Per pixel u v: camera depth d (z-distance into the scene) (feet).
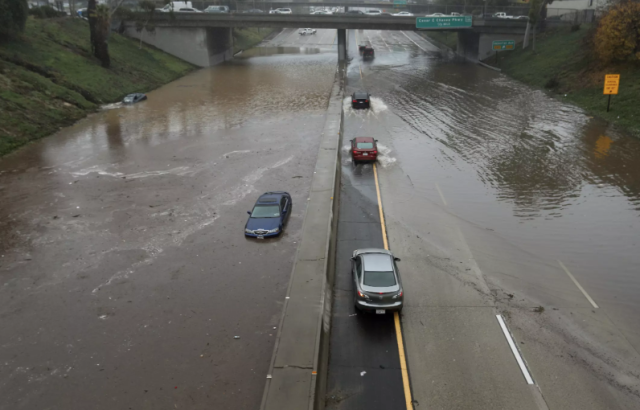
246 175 94.48
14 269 62.39
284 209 74.64
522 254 65.36
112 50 201.87
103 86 167.63
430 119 134.51
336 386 43.06
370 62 245.86
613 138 111.04
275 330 50.78
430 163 99.91
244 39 329.31
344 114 143.13
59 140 119.96
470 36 248.32
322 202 76.89
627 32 141.18
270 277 60.18
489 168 96.22
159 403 41.70
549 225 73.00
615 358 46.55
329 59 259.80
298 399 38.86
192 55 242.17
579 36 186.70
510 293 56.80
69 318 53.01
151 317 53.01
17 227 73.61
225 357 46.96
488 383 43.29
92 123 136.67
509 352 47.14
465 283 58.80
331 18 236.84
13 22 160.35
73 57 175.73
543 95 156.35
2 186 89.97
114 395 42.63
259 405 41.37
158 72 207.21
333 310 53.57
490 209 78.64
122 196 85.05
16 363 46.47
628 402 41.45
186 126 132.57
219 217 76.54
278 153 107.45
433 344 48.29
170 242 68.90
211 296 56.54
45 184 90.89
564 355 46.80
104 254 65.87
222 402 41.70
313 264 59.11
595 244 67.26
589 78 149.79
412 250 66.49
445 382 43.45
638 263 62.49
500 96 159.22
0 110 120.26
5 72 137.80
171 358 46.93
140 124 135.23
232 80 206.59
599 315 52.80
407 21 232.94
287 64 246.47
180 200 83.15
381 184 89.56
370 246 67.46
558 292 57.00
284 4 366.63
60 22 204.74
